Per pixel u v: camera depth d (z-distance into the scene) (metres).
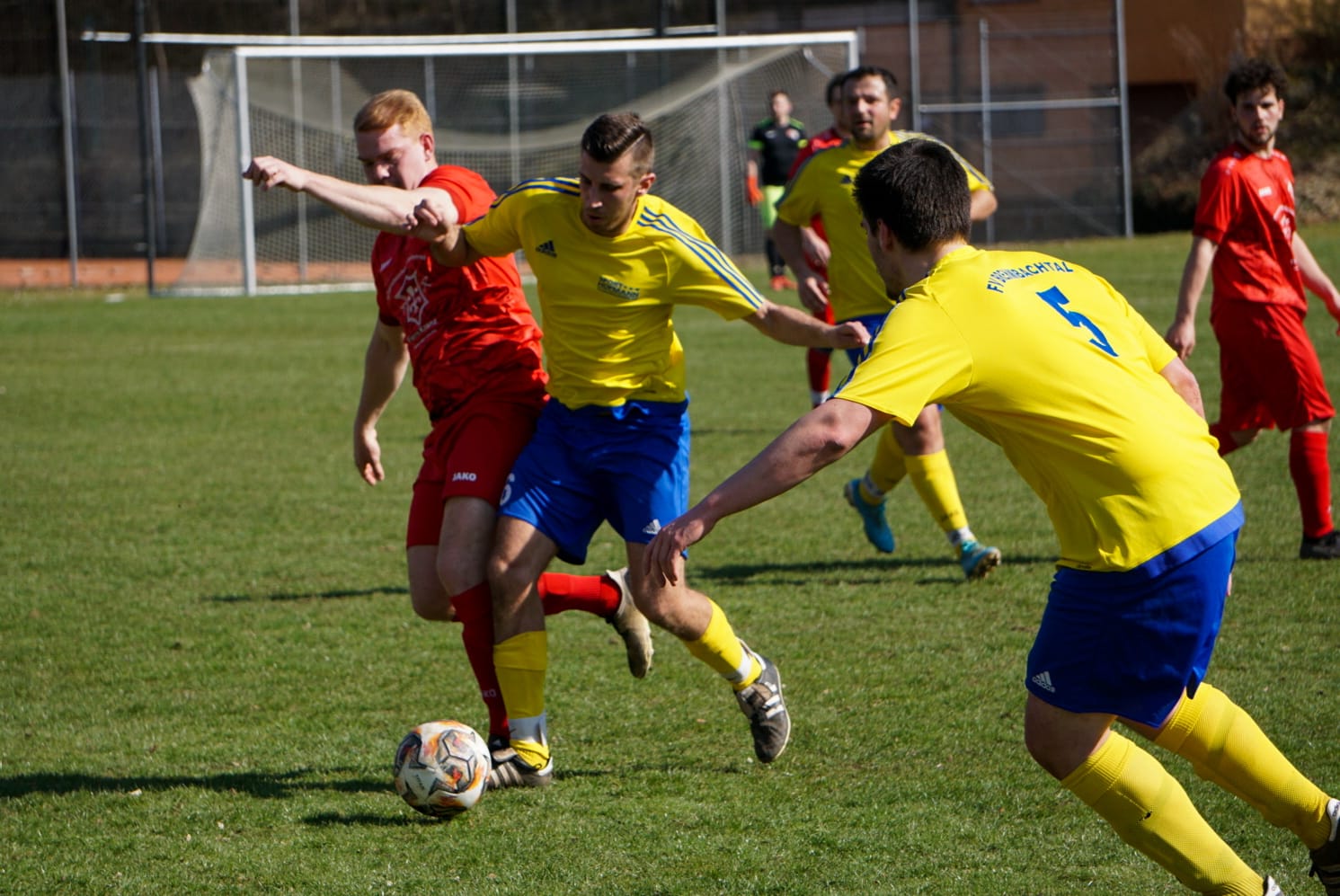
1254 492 20.47
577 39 76.12
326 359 40.62
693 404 31.00
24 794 10.80
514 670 10.74
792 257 17.83
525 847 9.64
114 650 14.75
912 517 20.38
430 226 10.48
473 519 11.07
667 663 13.95
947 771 10.81
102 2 71.62
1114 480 7.59
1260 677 12.59
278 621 15.76
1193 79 80.06
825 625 14.91
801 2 74.62
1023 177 73.12
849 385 7.48
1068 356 7.68
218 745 11.92
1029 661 8.07
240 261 66.38
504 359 11.62
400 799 10.62
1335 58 78.62
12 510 21.88
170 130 72.81
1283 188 16.41
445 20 77.75
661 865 9.29
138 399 33.38
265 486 23.45
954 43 73.25
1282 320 16.33
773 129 54.34
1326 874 8.22
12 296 64.19
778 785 10.66
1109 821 8.02
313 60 67.94
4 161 72.19
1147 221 77.12
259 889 9.05
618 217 10.49
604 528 20.45
